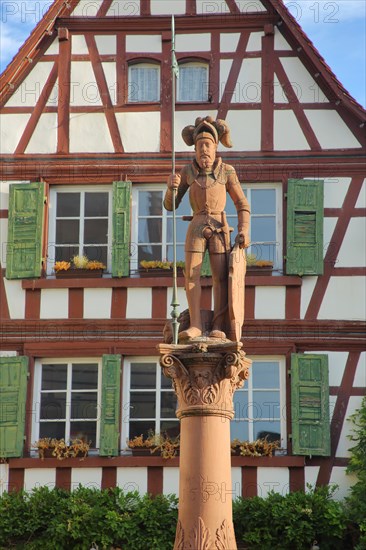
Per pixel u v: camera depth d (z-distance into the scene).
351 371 19.47
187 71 21.09
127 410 19.55
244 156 20.53
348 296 19.84
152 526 17.92
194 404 11.83
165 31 21.19
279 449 19.20
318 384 19.31
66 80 21.06
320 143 20.48
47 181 20.72
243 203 12.66
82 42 21.22
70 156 20.73
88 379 19.73
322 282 19.91
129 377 19.70
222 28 21.08
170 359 11.83
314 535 17.77
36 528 18.06
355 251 20.03
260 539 17.88
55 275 20.30
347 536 17.91
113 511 18.03
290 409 19.30
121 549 18.05
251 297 19.86
